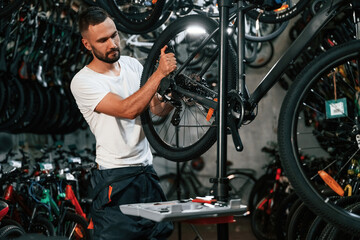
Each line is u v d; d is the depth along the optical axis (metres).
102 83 2.41
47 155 6.12
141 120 2.52
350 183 3.08
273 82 2.12
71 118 6.34
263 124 8.03
